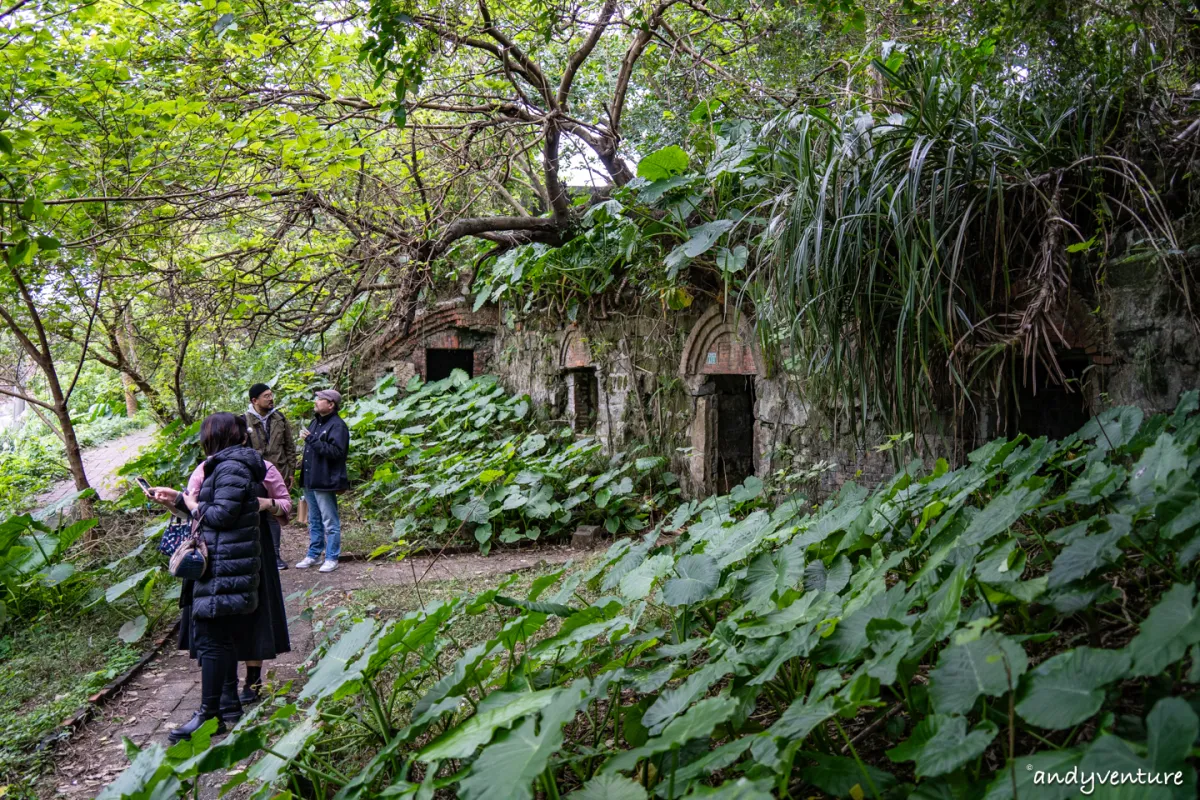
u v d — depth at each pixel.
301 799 3.17
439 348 13.06
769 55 7.47
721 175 6.87
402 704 4.02
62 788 3.88
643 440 9.38
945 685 2.28
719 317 8.20
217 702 4.18
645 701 3.73
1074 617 3.29
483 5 6.69
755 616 3.60
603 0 7.45
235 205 7.56
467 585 6.61
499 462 9.48
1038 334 4.68
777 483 7.36
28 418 20.33
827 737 2.88
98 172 6.36
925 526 4.06
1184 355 4.42
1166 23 4.53
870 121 5.27
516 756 2.36
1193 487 2.67
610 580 4.63
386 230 7.37
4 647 5.74
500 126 7.75
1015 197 4.98
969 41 5.35
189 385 12.41
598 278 9.54
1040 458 3.80
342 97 7.26
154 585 6.81
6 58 5.13
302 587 7.05
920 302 4.73
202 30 5.91
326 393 7.75
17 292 7.76
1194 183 4.46
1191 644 1.92
